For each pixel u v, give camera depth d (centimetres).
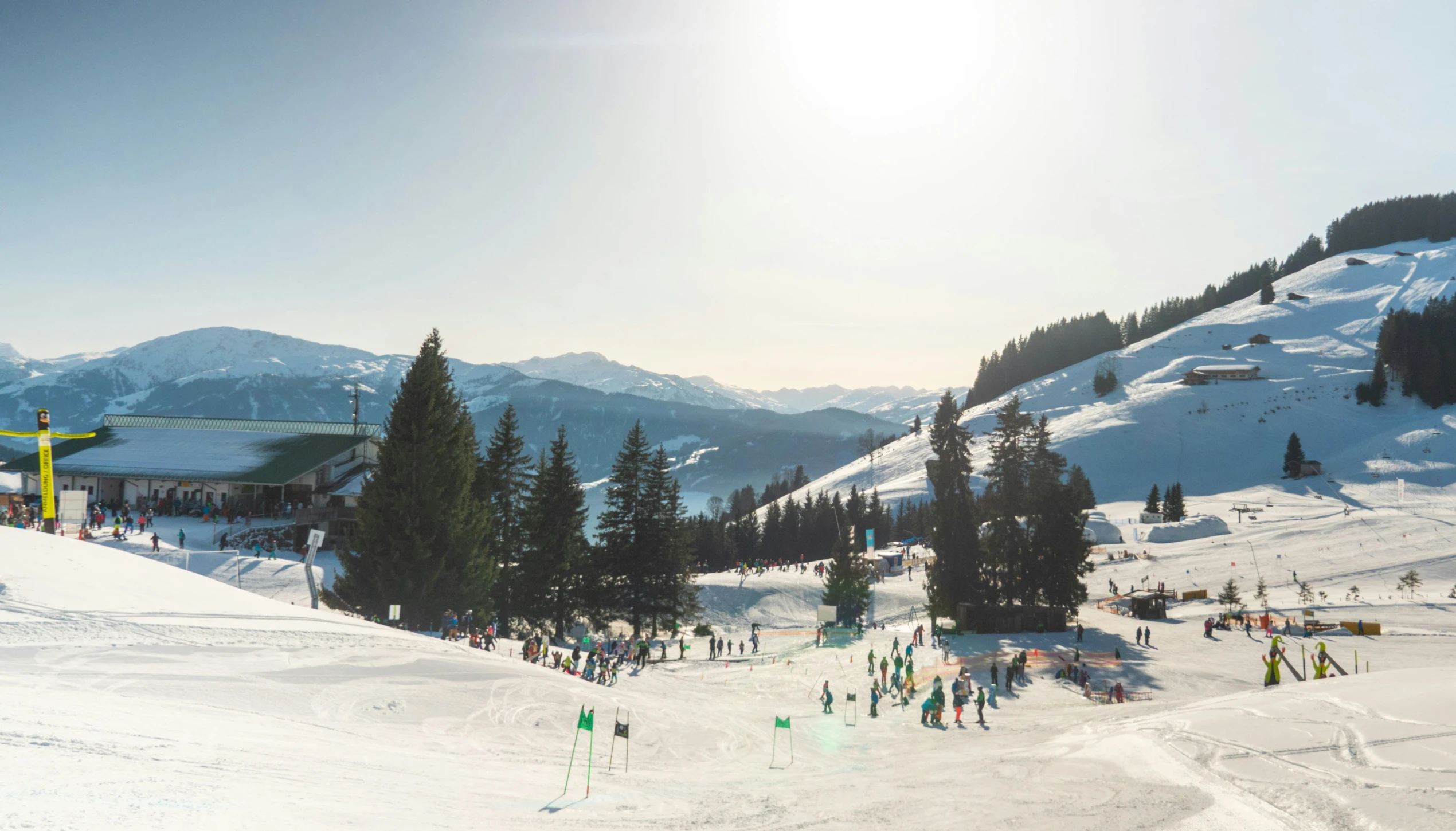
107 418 8025
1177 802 1251
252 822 914
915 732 3141
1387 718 1598
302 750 1503
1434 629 5950
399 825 1038
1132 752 1658
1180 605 7744
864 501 15462
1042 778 1542
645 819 1295
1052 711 3697
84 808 864
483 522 5012
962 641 5950
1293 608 7025
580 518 6369
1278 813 1145
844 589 7725
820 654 5566
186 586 2914
